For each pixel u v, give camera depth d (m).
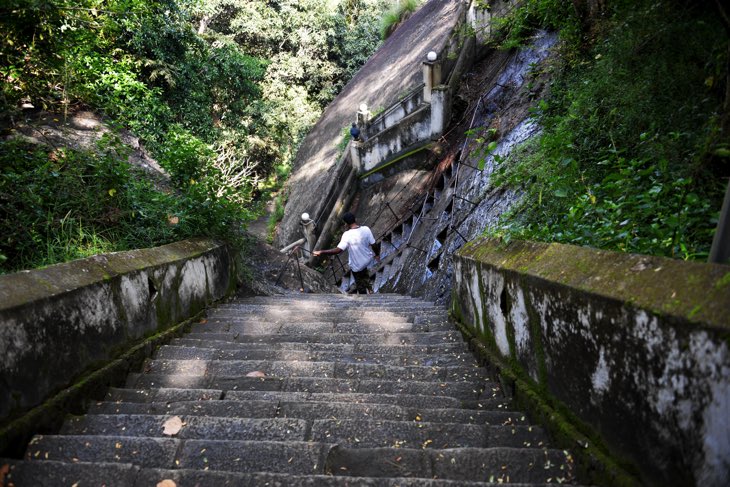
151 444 2.48
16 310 2.61
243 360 3.99
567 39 6.73
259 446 2.46
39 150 5.25
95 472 2.17
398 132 11.89
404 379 3.80
